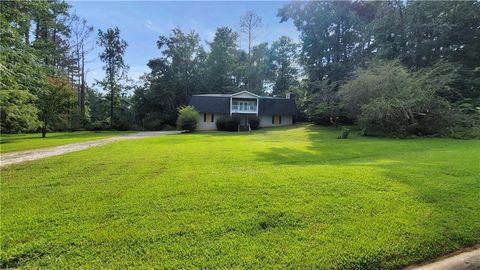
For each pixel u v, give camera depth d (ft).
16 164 24.72
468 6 63.36
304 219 11.07
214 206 12.48
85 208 12.43
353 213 11.62
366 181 16.15
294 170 19.45
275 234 9.89
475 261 8.80
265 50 139.44
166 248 8.93
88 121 112.98
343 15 92.22
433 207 12.26
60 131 98.89
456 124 52.44
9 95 46.47
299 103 117.29
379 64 64.75
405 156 26.40
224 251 8.75
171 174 19.07
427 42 67.87
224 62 137.90
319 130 77.15
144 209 12.21
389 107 52.60
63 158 27.32
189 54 136.98
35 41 65.21
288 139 50.85
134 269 7.81
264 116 110.22
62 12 72.02
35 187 16.26
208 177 17.80
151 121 117.29
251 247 8.98
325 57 98.53
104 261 8.22
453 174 17.81
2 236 9.71
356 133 61.52
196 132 86.38
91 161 25.07
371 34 80.28
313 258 8.39
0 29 38.63
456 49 68.44
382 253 8.79
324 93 85.81
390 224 10.61
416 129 53.78
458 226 10.57
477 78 63.67
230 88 135.74
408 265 8.51
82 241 9.36
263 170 19.85
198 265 8.02
